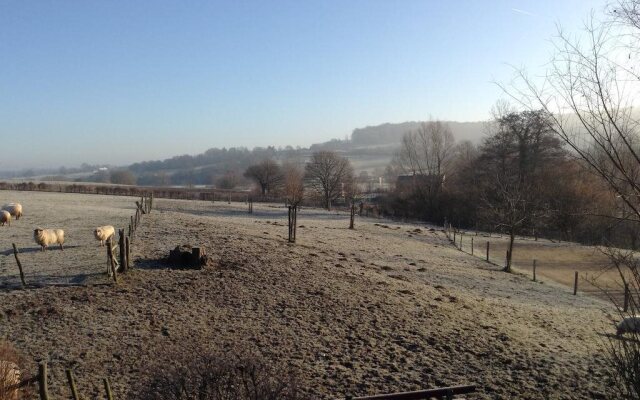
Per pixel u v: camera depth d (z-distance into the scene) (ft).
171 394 24.00
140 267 70.79
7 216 105.50
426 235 167.63
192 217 142.92
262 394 23.77
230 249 88.02
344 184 314.14
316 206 304.30
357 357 47.83
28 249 80.48
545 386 43.73
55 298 55.57
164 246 85.92
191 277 68.13
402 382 42.70
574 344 58.65
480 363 48.62
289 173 322.55
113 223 112.98
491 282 99.76
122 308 54.80
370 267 93.50
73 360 41.98
